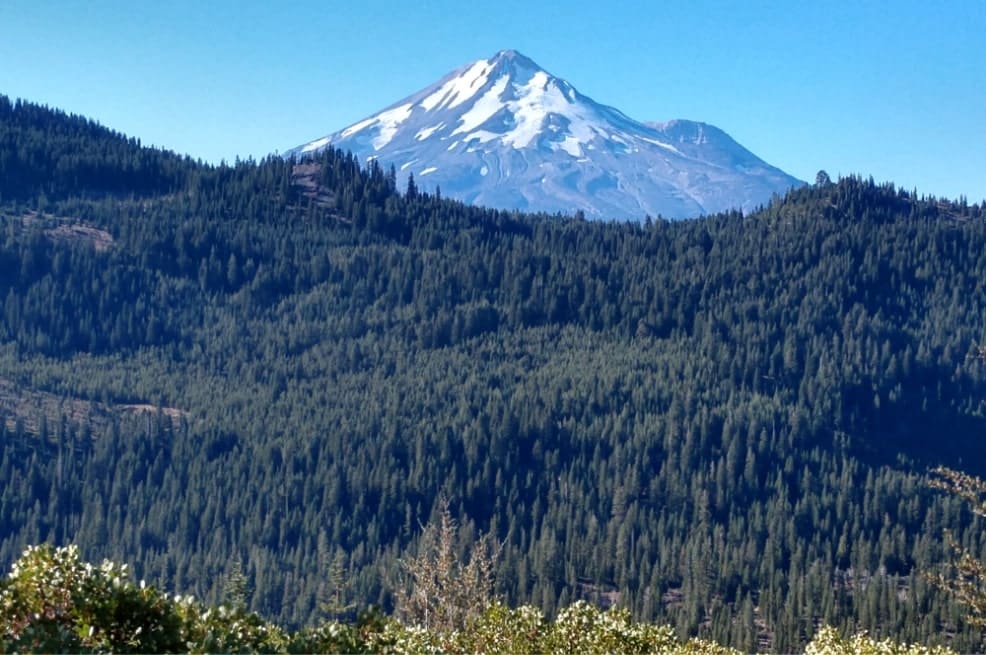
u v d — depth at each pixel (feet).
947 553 504.02
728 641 479.00
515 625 107.55
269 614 481.05
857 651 116.47
